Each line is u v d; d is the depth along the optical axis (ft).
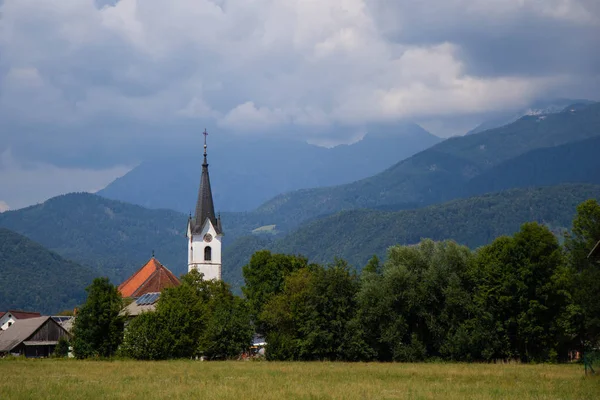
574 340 308.60
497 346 289.33
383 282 311.88
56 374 216.13
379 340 303.89
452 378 196.34
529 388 166.81
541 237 290.97
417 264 317.63
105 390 165.48
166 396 154.10
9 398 151.74
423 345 301.63
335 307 310.45
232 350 320.50
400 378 197.26
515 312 291.58
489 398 149.07
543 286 286.46
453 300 296.10
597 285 276.21
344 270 318.86
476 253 322.55
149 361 292.20
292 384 177.37
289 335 322.34
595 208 299.38
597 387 168.35
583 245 297.33
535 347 293.43
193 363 275.18
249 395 154.30
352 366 253.44
